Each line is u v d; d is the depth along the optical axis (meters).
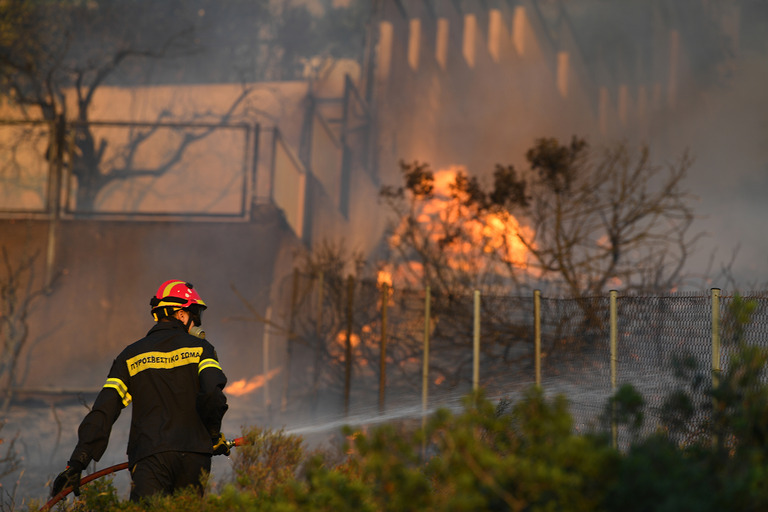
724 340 10.62
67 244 33.56
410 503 5.75
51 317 32.97
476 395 5.89
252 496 8.32
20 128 35.88
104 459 21.33
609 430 6.80
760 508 5.18
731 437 6.71
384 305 22.12
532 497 5.31
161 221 33.59
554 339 17.67
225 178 36.28
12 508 14.62
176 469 9.60
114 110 40.91
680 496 5.25
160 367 9.98
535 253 24.73
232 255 33.16
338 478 6.29
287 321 31.81
